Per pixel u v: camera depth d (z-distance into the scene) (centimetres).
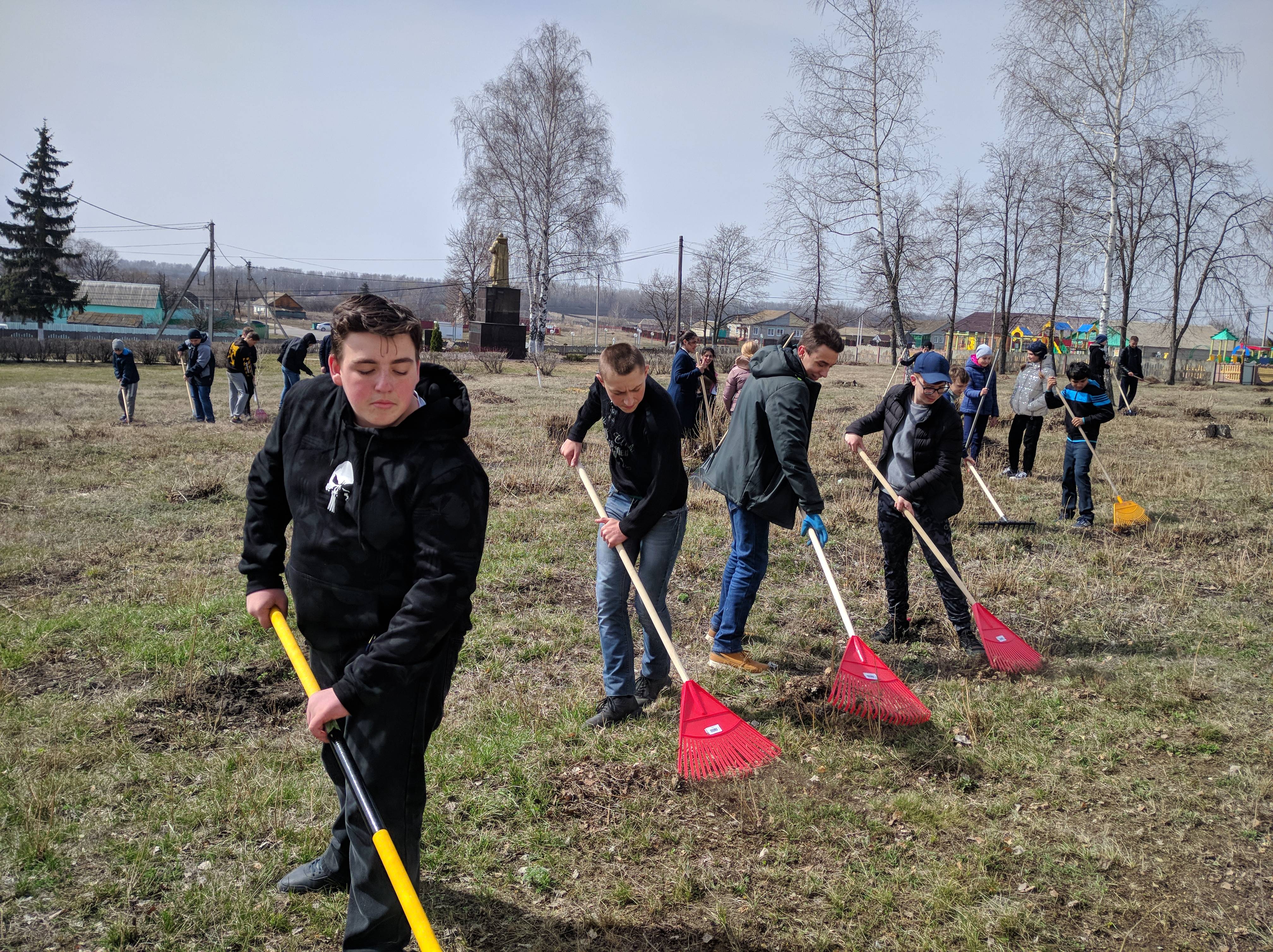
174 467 1048
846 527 786
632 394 379
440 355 3791
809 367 460
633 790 351
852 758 378
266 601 245
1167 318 3356
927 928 278
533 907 285
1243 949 271
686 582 638
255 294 11381
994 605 591
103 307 7494
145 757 365
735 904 289
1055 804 348
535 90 4009
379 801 222
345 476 216
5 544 691
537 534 750
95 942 262
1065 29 2341
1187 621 556
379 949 230
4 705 406
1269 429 1559
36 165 5394
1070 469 827
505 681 459
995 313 1395
